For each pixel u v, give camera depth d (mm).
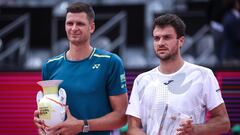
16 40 23797
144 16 24547
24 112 16969
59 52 22969
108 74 10883
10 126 16984
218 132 10078
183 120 9633
